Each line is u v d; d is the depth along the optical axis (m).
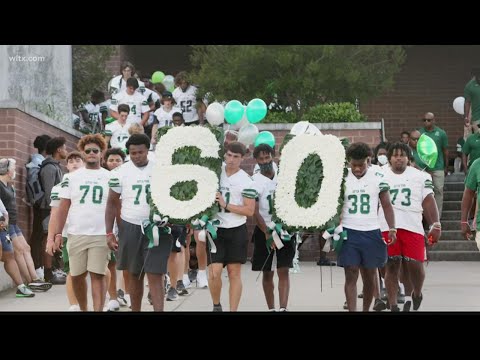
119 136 50.66
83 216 28.73
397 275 31.61
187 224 28.69
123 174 28.34
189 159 29.27
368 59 59.91
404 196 31.75
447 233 56.12
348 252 29.05
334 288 40.69
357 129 54.66
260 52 56.97
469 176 30.09
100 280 28.89
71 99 57.97
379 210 31.89
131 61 77.94
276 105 59.03
